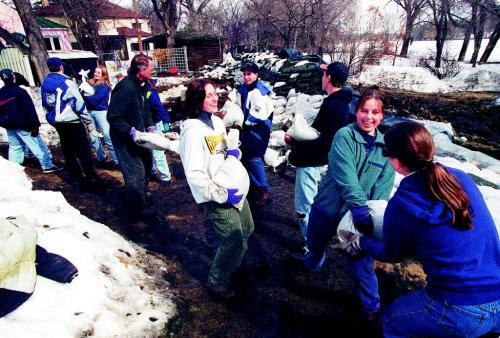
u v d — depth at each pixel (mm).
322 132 2836
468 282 1439
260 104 4137
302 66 7406
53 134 7254
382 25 16016
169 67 21609
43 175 5438
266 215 4211
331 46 15320
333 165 2242
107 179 5316
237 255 2631
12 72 4957
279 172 5523
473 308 1445
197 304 2729
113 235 3375
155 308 2562
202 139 2369
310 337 2480
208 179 2348
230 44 25516
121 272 2758
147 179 4348
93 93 5324
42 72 10883
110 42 36719
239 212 2555
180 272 3123
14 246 1961
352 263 2395
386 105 11992
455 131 8734
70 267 2299
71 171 5316
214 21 27719
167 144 3693
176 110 9148
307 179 3004
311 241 2693
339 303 2801
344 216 2268
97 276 2512
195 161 2338
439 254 1476
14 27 19625
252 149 4254
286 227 3941
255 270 3176
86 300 2250
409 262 3271
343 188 2170
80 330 2090
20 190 3312
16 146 5391
